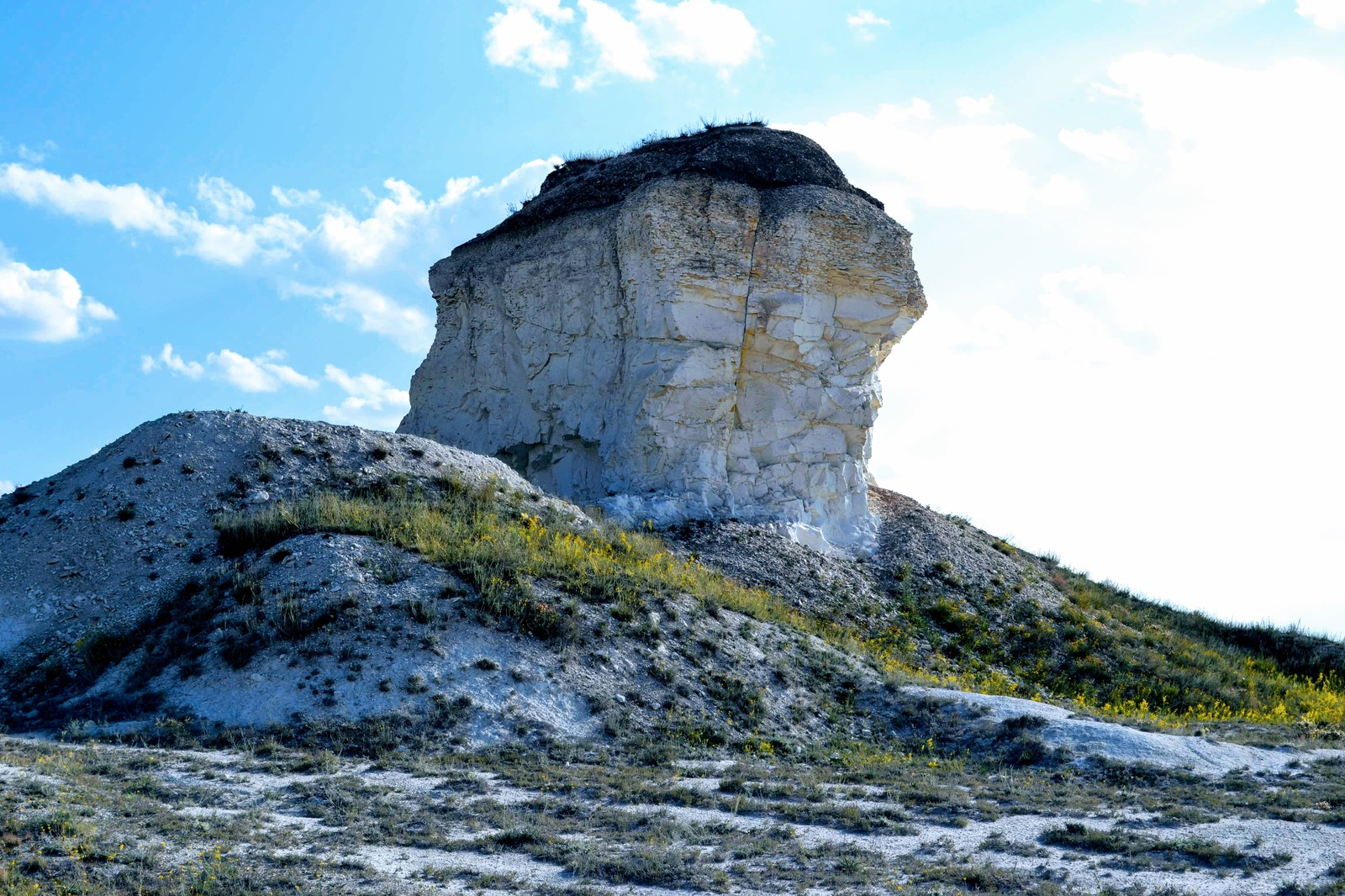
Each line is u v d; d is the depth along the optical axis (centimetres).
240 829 1211
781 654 2219
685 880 1120
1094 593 3628
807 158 3753
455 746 1675
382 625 1884
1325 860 1233
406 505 2381
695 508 3216
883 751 1936
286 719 1684
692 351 3300
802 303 3416
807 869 1171
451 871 1117
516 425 3688
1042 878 1161
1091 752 1839
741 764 1702
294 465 2502
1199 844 1277
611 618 2081
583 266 3594
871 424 3509
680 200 3372
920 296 3569
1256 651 3594
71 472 2573
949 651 2914
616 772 1591
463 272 3981
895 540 3444
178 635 1894
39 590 2123
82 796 1273
